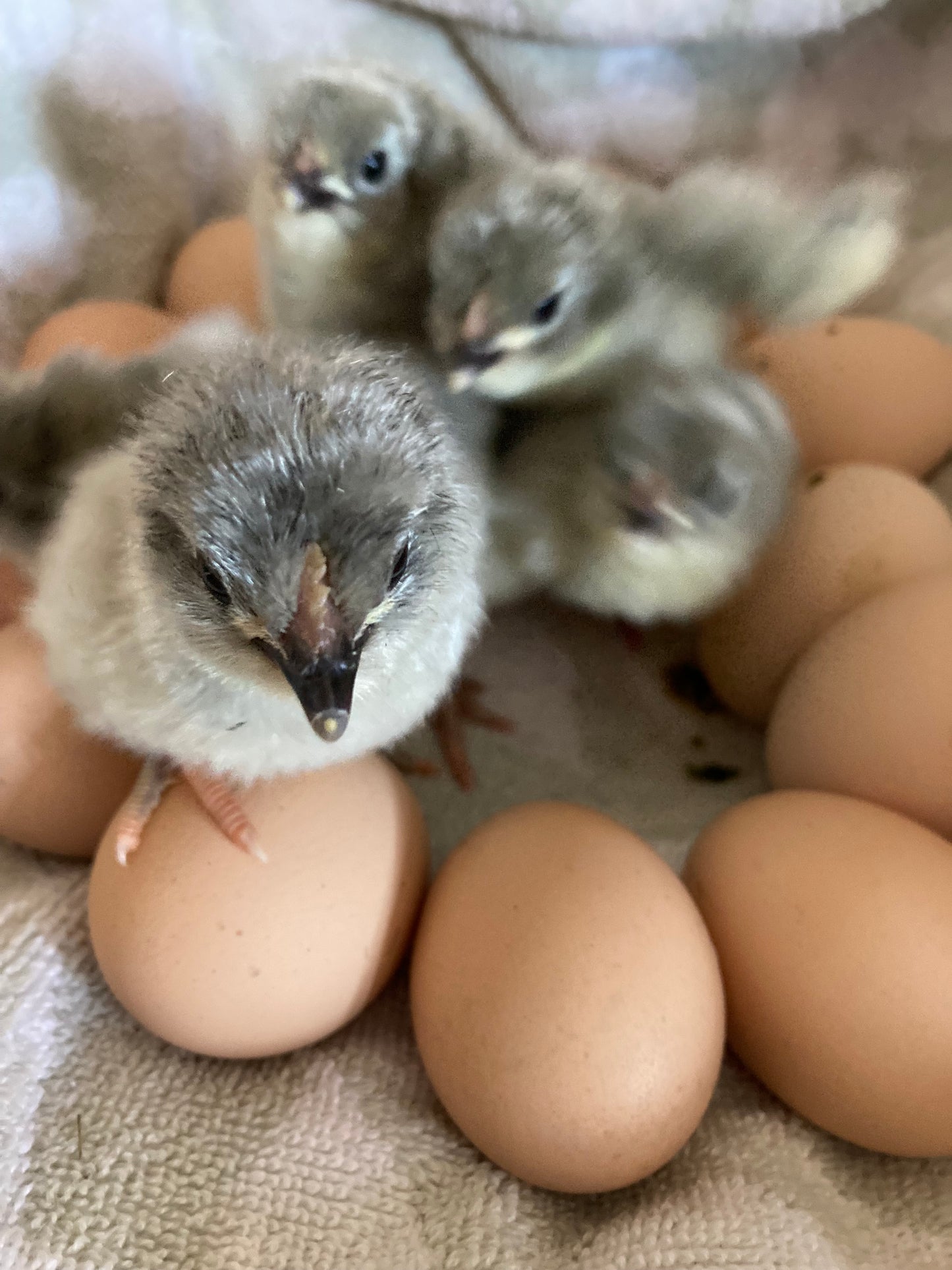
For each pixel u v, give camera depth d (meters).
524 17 0.22
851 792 0.15
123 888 0.13
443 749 0.19
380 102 0.17
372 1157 0.13
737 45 0.23
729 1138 0.13
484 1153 0.13
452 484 0.11
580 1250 0.13
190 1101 0.14
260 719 0.12
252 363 0.10
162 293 0.22
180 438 0.10
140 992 0.13
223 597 0.10
